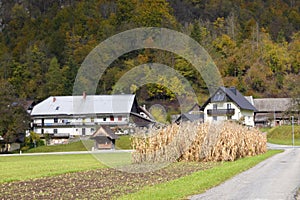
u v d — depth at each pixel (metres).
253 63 98.81
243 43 100.69
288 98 92.75
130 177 20.67
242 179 17.95
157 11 67.69
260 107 93.00
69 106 76.56
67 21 99.06
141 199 12.94
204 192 14.20
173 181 17.72
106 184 17.91
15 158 45.47
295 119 82.06
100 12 86.06
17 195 15.27
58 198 14.22
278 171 21.52
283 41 107.25
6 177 22.81
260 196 13.24
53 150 63.00
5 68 93.56
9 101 67.81
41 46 97.00
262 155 35.75
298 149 46.38
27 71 92.69
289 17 128.00
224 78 93.31
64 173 23.70
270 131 74.69
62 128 75.69
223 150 30.98
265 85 97.81
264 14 123.75
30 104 81.62
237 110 67.25
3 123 66.44
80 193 15.31
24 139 70.19
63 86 85.50
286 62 101.31
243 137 35.22
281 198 12.88
